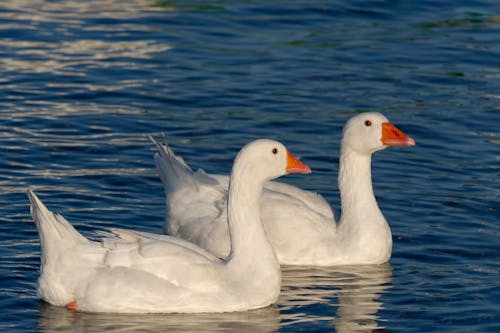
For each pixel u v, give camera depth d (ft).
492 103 72.95
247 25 88.43
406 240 52.80
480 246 51.88
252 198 44.83
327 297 45.85
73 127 66.85
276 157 45.06
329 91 74.69
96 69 76.95
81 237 43.91
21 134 65.26
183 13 90.38
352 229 51.06
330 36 86.63
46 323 41.91
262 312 43.73
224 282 43.57
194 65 78.74
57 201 55.98
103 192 57.77
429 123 69.26
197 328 41.65
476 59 82.17
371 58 81.71
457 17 92.94
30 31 83.51
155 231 53.31
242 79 76.38
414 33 88.12
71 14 88.33
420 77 77.97
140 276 42.83
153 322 42.11
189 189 53.06
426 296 45.88
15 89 72.49
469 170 62.18
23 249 49.49
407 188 59.47
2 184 57.77
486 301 45.14
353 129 51.34
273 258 44.68
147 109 70.54
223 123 68.59
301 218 51.39
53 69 76.38
